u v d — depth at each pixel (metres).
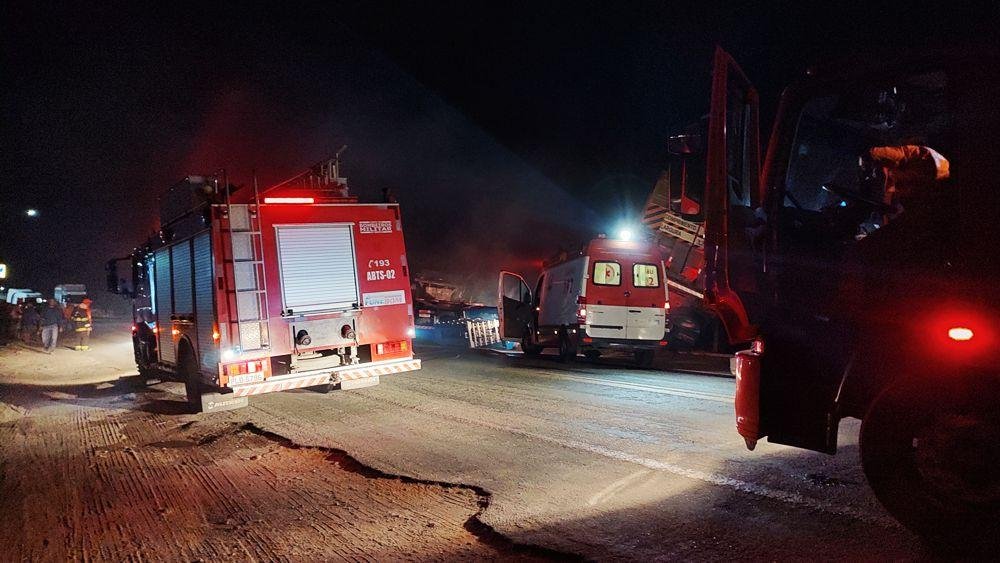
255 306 9.72
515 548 4.43
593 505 5.12
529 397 10.16
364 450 7.33
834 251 4.66
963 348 3.96
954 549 3.99
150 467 7.28
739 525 4.51
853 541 4.16
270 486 6.30
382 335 10.60
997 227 3.89
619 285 14.99
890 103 4.80
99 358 21.98
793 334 4.67
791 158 4.91
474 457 6.77
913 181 4.16
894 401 4.14
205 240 9.84
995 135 3.92
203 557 4.63
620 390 10.45
